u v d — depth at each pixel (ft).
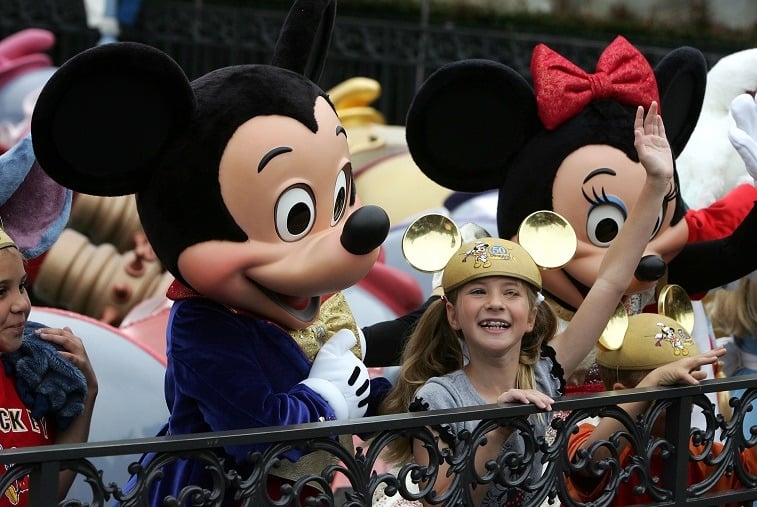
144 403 20.34
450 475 14.42
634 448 15.34
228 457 14.61
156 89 14.34
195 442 12.15
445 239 16.51
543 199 18.11
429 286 30.14
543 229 17.13
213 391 14.40
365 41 50.83
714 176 23.72
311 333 15.81
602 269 16.65
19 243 15.85
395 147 36.04
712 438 16.16
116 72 14.14
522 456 14.32
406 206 34.19
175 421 14.94
